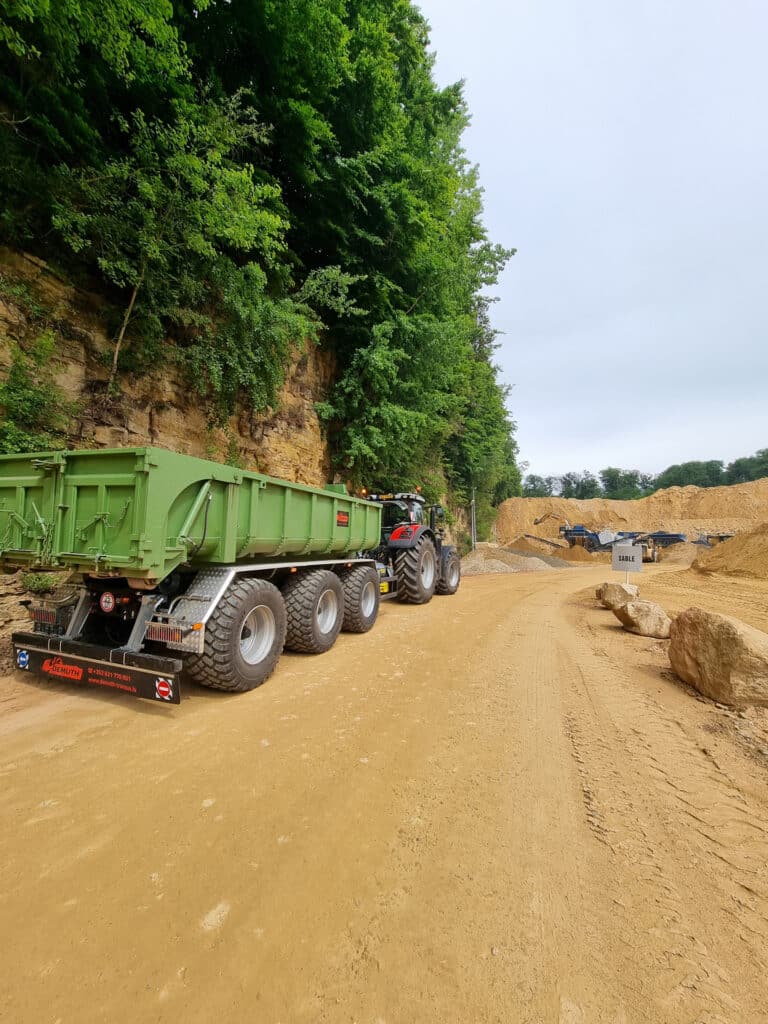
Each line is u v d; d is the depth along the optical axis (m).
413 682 4.43
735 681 3.89
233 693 4.05
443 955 1.57
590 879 1.95
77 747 3.00
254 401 8.57
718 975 1.51
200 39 7.05
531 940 1.64
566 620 7.74
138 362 6.82
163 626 3.65
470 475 26.62
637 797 2.59
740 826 2.34
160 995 1.41
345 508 6.20
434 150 13.95
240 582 4.16
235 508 4.24
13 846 2.06
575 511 56.81
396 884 1.90
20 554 3.81
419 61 12.40
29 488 3.87
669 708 3.89
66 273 6.01
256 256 9.05
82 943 1.59
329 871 1.96
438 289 13.37
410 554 8.68
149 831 2.20
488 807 2.46
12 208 5.37
